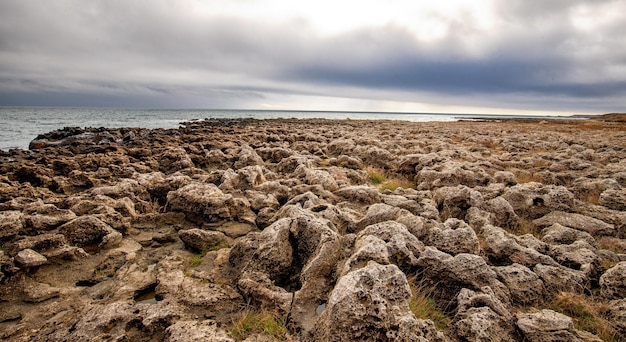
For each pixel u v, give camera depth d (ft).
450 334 18.22
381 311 16.05
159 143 90.27
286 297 20.75
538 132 156.87
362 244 23.11
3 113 416.46
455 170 46.98
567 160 65.16
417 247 24.89
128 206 35.73
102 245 29.04
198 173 54.60
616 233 32.37
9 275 23.11
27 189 41.52
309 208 32.32
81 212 33.83
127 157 64.90
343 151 77.41
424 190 46.60
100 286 24.27
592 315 20.29
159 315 19.01
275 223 25.85
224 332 18.04
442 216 36.22
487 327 17.26
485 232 29.50
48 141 103.55
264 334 18.66
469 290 20.89
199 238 29.73
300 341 17.83
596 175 53.01
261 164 63.26
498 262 26.73
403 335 15.26
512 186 42.39
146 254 29.27
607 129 197.06
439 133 141.08
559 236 29.96
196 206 34.86
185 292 22.43
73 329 18.38
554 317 18.04
